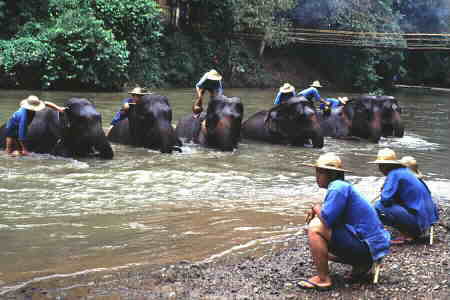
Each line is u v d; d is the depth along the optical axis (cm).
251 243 609
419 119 2075
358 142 1449
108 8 2662
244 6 3447
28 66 2320
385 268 537
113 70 2516
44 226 625
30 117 1017
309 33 3788
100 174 897
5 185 796
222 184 879
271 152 1219
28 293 454
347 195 472
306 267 539
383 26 4053
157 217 682
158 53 3173
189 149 1188
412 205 608
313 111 1319
